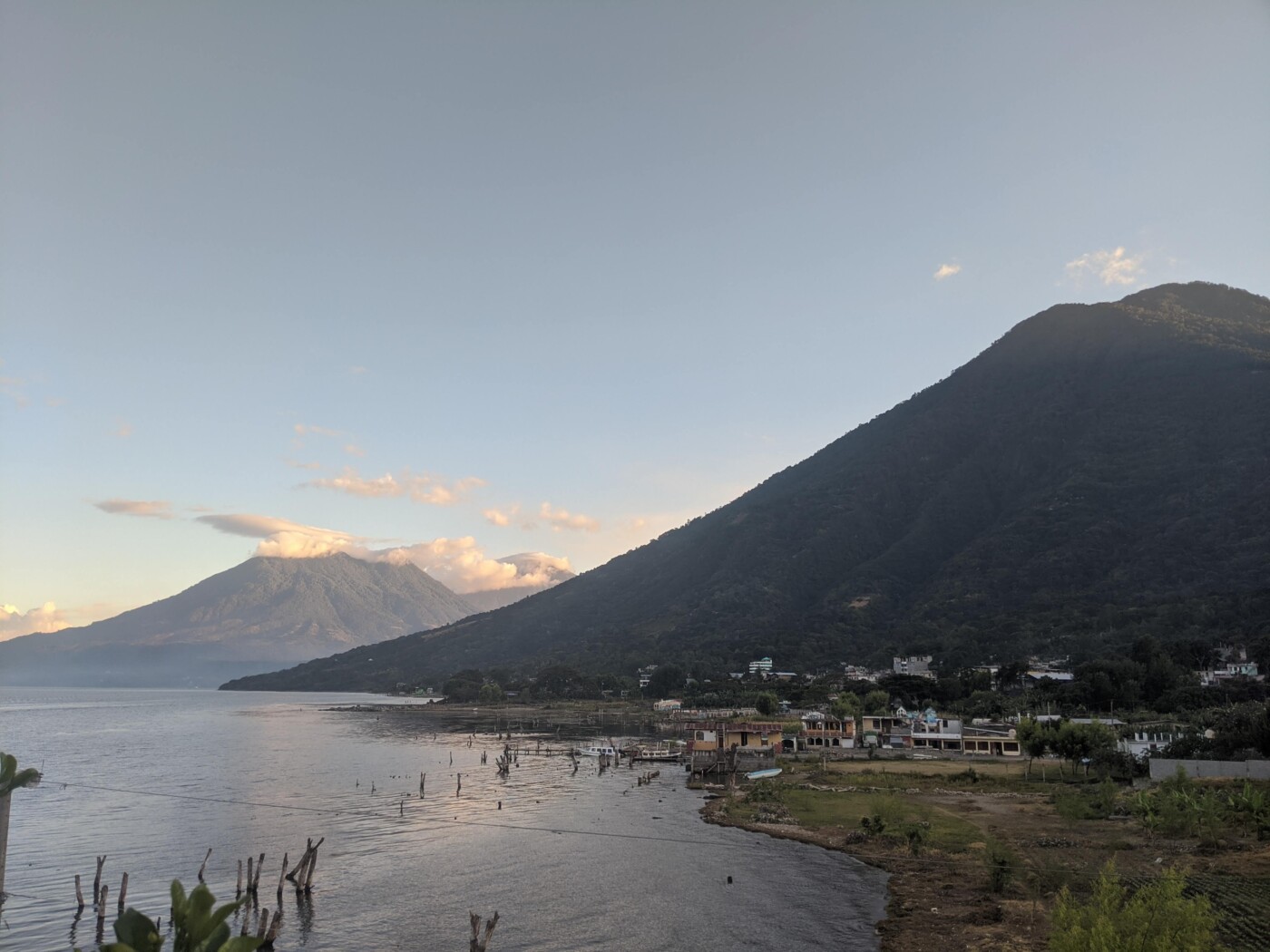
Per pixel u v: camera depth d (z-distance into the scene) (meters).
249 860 57.69
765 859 67.12
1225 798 71.56
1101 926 28.08
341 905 55.44
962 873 59.19
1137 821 70.62
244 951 13.44
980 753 136.62
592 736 192.75
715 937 48.22
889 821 74.19
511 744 172.38
